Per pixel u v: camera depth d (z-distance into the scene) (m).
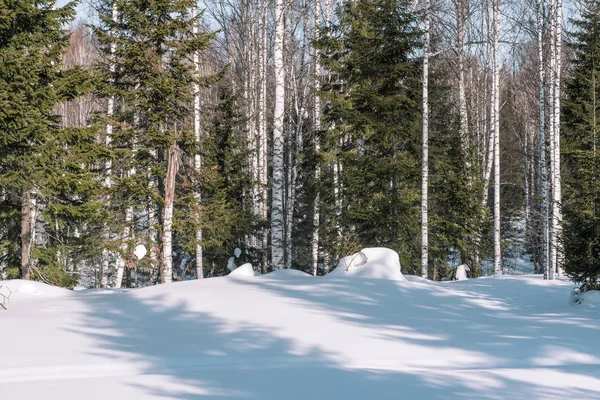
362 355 6.65
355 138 20.62
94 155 16.23
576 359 6.48
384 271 14.42
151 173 17.69
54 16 15.72
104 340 7.40
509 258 38.56
